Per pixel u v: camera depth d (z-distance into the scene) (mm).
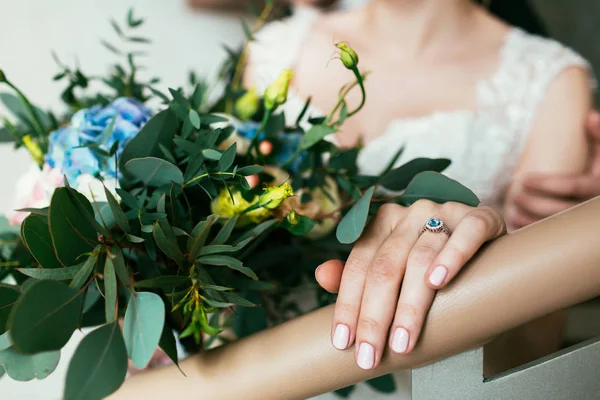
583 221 366
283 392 397
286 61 1139
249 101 584
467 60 1103
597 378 375
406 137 1028
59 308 342
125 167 422
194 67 1437
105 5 1351
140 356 348
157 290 447
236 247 395
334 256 558
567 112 1062
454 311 371
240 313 507
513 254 371
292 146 536
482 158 1031
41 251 388
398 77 1101
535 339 964
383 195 518
